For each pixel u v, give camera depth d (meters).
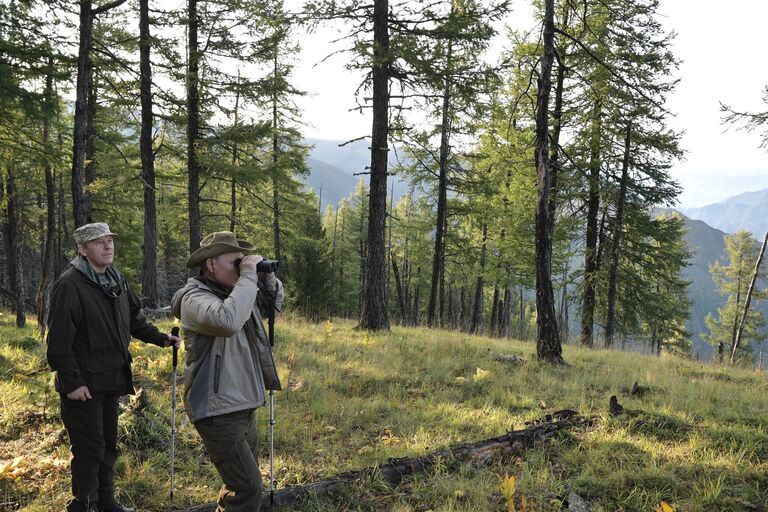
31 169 18.06
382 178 12.66
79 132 9.71
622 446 4.86
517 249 21.58
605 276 19.17
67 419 3.45
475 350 10.42
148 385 6.77
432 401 6.77
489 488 4.11
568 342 19.48
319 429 5.63
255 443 3.26
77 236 3.47
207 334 2.92
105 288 3.52
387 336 11.52
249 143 15.75
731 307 50.16
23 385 6.27
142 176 14.75
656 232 20.03
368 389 7.27
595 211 19.53
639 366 10.23
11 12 10.32
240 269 3.04
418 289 46.09
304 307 27.19
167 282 37.28
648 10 10.02
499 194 21.30
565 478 4.38
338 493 4.04
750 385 8.88
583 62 12.75
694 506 3.82
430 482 4.23
